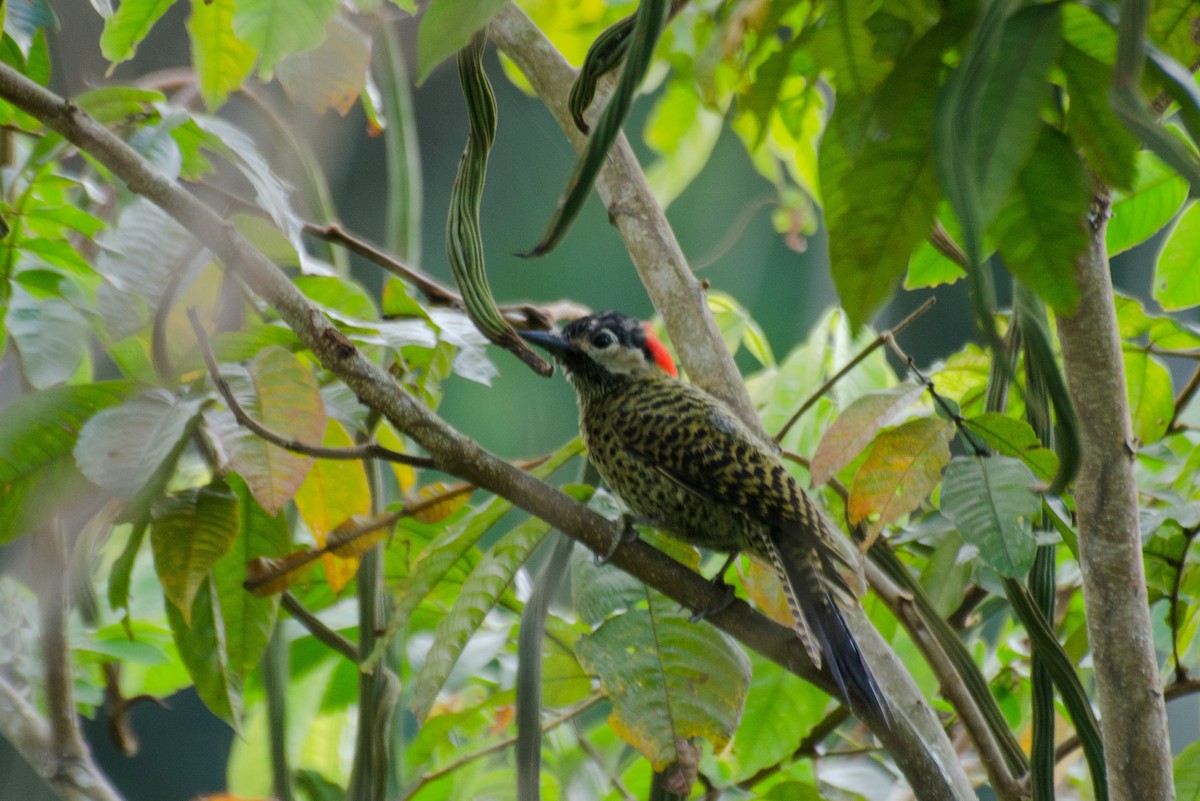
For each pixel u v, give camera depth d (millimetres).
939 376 7609
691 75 10047
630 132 17281
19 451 5395
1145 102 3928
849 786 8406
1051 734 5707
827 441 6047
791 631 5812
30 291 5742
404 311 6984
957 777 5945
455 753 8664
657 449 7422
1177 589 6523
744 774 8133
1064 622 8516
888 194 4430
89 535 7164
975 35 3701
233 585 6242
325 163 12180
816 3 5789
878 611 8047
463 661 7465
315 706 8359
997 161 3607
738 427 7164
